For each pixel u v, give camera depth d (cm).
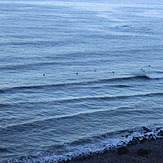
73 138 3428
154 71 6388
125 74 6056
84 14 17050
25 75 5709
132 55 7719
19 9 18150
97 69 6319
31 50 7612
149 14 19212
